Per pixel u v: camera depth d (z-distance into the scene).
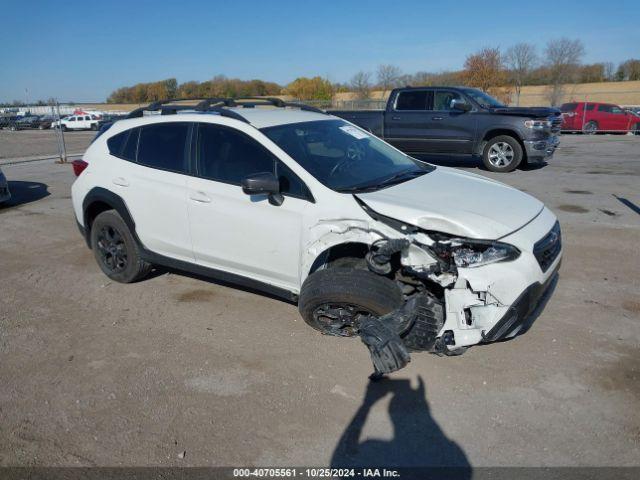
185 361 3.91
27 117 41.75
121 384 3.64
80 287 5.40
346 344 4.07
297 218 3.92
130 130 5.15
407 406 3.31
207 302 4.92
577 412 3.21
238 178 4.30
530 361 3.74
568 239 6.44
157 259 4.98
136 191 4.92
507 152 11.53
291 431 3.12
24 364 3.93
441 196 3.88
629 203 8.22
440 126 11.96
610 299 4.72
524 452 2.90
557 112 11.74
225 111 4.61
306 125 4.63
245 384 3.60
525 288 3.38
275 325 4.42
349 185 3.99
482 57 41.22
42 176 12.98
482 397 3.37
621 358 3.76
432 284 3.69
